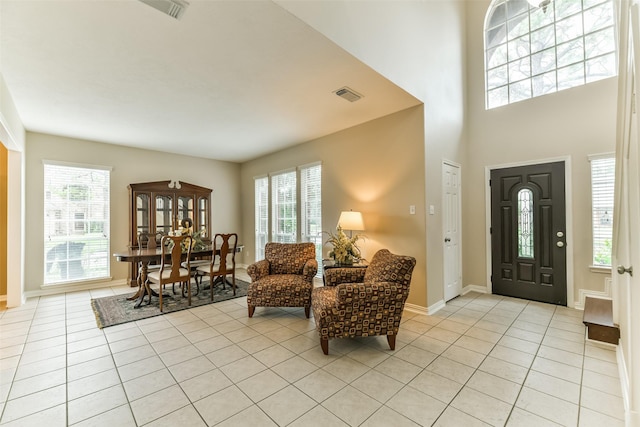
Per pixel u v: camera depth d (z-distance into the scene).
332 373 2.17
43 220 4.40
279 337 2.82
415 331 2.93
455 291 4.13
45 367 2.28
